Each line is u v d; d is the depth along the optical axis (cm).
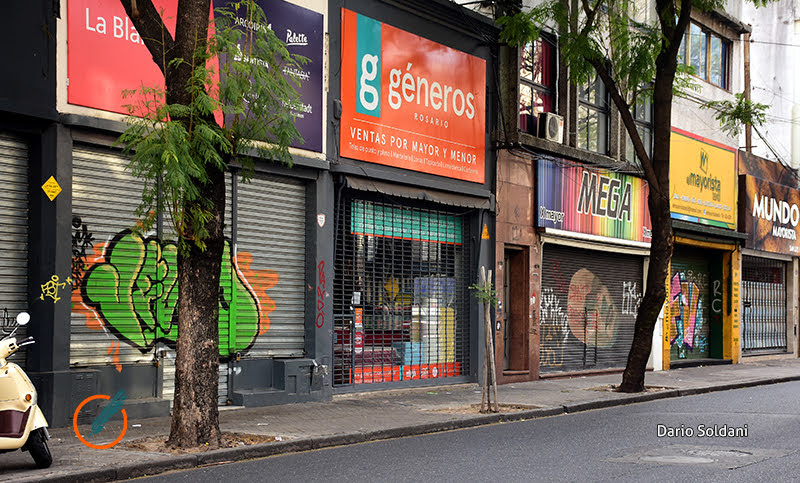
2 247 968
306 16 1311
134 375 1074
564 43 1659
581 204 1905
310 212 1330
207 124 846
